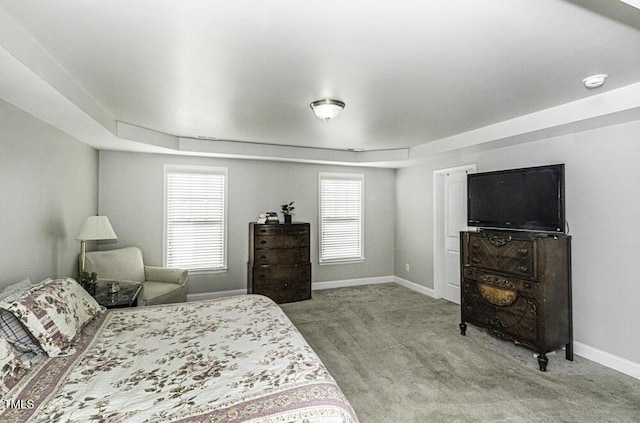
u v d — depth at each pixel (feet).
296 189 18.07
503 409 7.56
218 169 16.40
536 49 6.27
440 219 16.83
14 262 8.01
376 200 20.01
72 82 7.75
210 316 7.89
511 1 4.75
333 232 19.07
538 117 10.21
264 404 4.30
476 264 11.57
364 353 10.52
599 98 8.65
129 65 7.04
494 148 13.23
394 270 20.33
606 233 9.67
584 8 4.92
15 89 6.86
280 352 5.92
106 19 5.29
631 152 9.12
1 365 4.75
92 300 7.96
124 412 4.17
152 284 13.17
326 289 18.72
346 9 4.97
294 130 12.84
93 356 5.78
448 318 13.85
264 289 15.79
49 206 9.77
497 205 11.81
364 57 6.63
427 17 5.18
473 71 7.27
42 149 9.32
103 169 14.21
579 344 10.37
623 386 8.54
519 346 10.41
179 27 5.53
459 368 9.52
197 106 9.82
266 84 8.07
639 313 8.96
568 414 7.36
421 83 7.95
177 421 3.98
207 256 16.33
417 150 15.78
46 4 4.89
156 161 15.23
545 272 9.50
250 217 17.10
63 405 4.32
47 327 5.91
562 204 9.87
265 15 5.15
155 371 5.24
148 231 15.11
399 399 7.96
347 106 9.75
